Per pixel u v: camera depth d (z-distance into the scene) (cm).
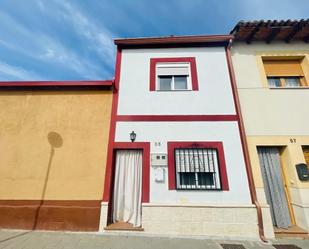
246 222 435
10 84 556
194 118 527
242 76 573
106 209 455
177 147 500
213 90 555
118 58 605
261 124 520
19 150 511
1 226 450
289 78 595
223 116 525
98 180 482
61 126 529
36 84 557
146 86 568
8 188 482
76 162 498
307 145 499
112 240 397
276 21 555
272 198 484
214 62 589
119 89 564
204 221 439
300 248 373
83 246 369
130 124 526
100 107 548
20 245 368
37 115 540
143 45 618
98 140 516
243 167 477
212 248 371
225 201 452
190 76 579
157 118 530
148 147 504
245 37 604
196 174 481
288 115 526
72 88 564
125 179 504
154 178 477
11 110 546
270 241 405
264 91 553
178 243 389
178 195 462
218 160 486
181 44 613
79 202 465
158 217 447
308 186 461
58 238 403
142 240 400
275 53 596
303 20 547
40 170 494
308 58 583
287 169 498
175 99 549
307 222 437
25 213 458
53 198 471
